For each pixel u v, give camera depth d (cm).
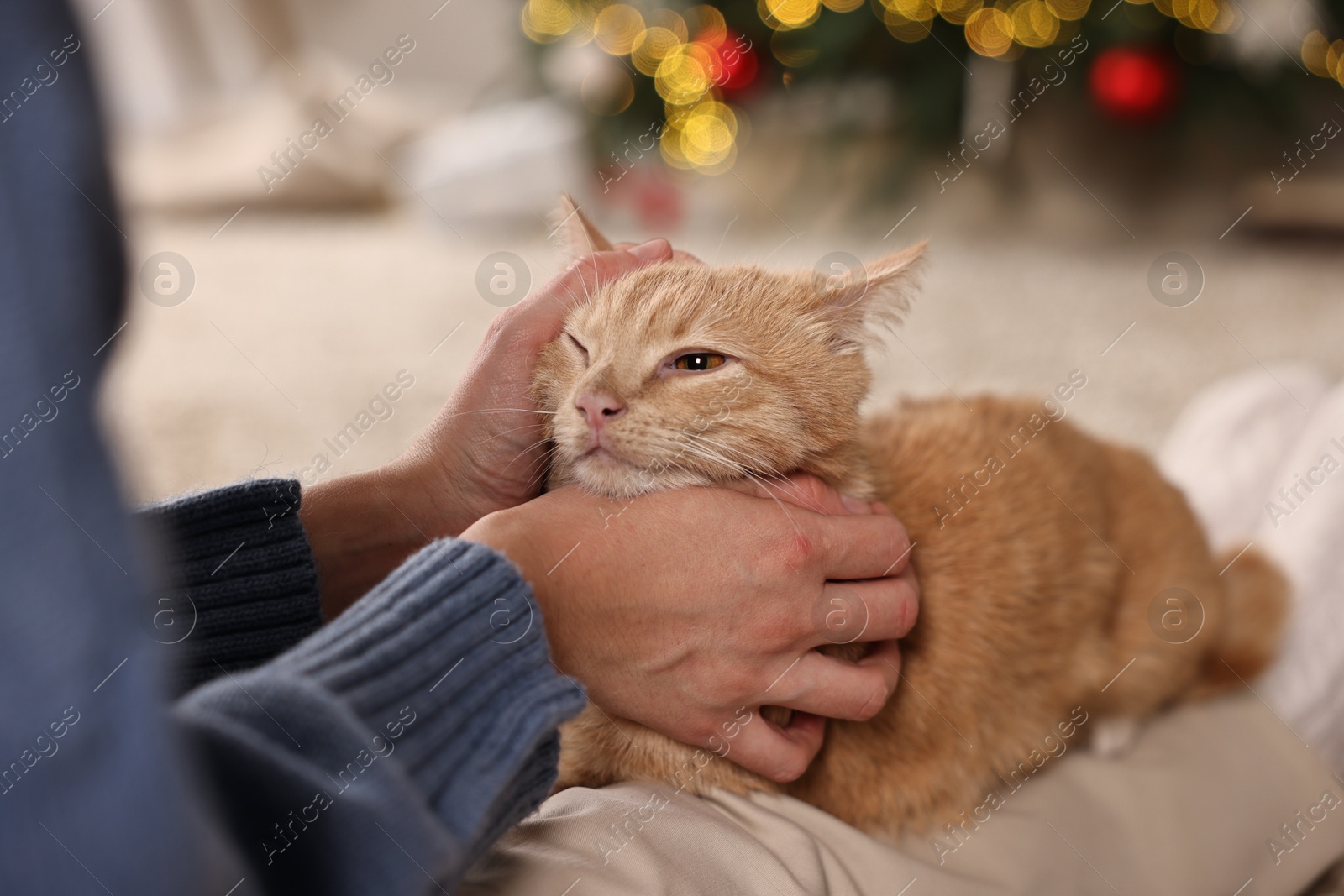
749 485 49
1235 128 137
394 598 37
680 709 44
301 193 186
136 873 21
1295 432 70
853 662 48
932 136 134
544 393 51
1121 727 54
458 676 36
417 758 35
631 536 43
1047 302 125
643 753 47
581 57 147
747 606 43
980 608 52
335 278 144
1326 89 135
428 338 117
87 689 21
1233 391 75
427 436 49
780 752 44
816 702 45
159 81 205
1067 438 60
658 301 51
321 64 210
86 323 21
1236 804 50
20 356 21
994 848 47
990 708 52
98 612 21
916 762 50
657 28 134
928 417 60
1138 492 59
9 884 21
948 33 129
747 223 159
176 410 99
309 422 95
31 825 21
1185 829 49
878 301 53
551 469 51
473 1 240
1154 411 96
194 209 184
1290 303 123
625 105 142
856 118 144
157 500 43
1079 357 108
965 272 138
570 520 44
